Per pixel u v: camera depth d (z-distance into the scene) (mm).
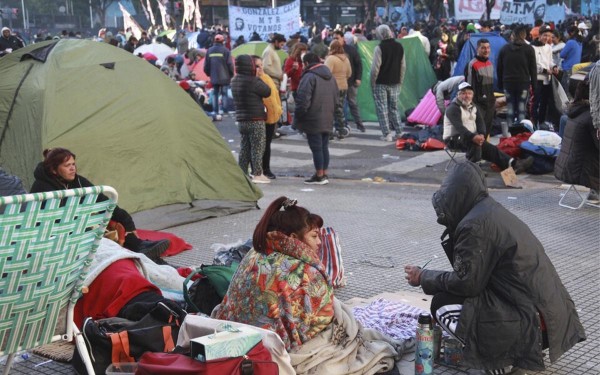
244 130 10547
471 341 4219
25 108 8031
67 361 4664
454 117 10625
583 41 16328
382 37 14070
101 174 7938
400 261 6793
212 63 17750
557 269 6492
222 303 4547
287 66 15688
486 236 4180
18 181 6074
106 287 4941
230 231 7918
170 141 8438
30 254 3289
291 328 4281
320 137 10570
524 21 26281
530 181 10422
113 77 8297
